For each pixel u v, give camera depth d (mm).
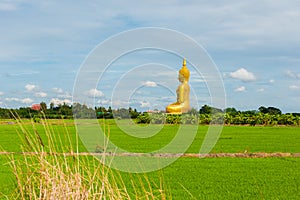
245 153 14234
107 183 5680
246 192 8477
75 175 5562
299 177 10055
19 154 12422
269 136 19875
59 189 5434
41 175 5777
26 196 5910
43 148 6043
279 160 12805
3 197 6742
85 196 5457
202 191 8547
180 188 8781
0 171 9938
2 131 21266
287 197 8055
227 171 10852
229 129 24016
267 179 9812
